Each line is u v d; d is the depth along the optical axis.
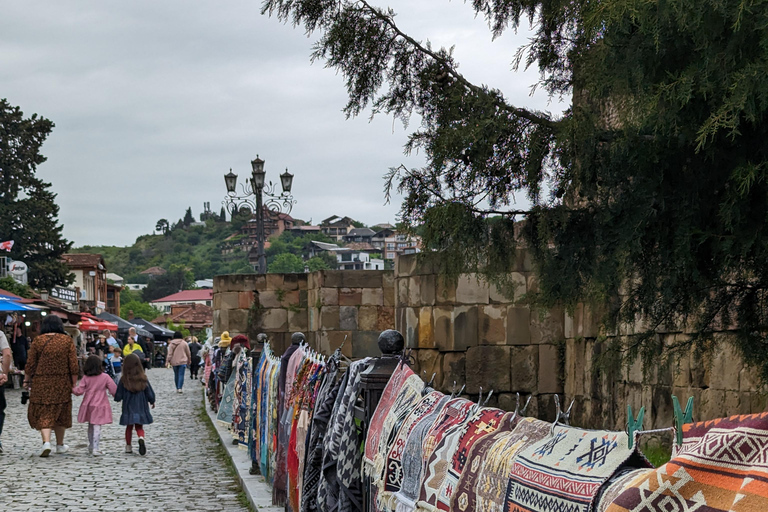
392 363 4.77
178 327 99.38
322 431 5.60
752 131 4.59
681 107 4.57
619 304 5.85
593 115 5.49
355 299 18.98
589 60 5.25
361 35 6.42
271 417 8.35
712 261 5.16
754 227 4.73
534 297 6.28
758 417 1.96
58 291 60.69
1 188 54.97
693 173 4.96
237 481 9.84
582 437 2.57
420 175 6.23
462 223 5.95
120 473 10.65
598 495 2.28
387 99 6.54
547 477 2.55
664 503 2.01
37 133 56.44
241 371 12.29
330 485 5.14
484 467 2.98
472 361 13.17
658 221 5.18
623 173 5.23
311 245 178.75
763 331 5.38
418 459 3.67
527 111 5.93
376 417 4.57
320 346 18.89
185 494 9.02
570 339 12.95
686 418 2.23
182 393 28.12
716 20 4.25
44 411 12.41
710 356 5.90
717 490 1.95
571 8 5.39
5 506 8.44
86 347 42.50
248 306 21.52
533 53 6.16
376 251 169.75
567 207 5.82
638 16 4.31
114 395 12.65
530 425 2.90
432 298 13.26
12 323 29.81
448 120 6.18
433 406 3.86
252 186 20.66
